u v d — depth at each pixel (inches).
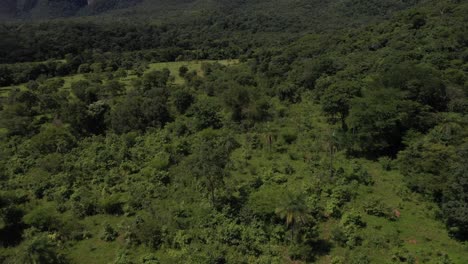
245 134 2361.0
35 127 2566.4
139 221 1556.3
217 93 3090.6
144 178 1889.8
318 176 1786.4
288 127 2413.9
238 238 1414.9
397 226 1457.9
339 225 1464.1
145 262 1334.9
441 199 1553.9
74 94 3176.7
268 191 1600.6
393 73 2228.1
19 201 1760.6
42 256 1293.1
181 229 1504.7
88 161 2065.7
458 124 1903.3
